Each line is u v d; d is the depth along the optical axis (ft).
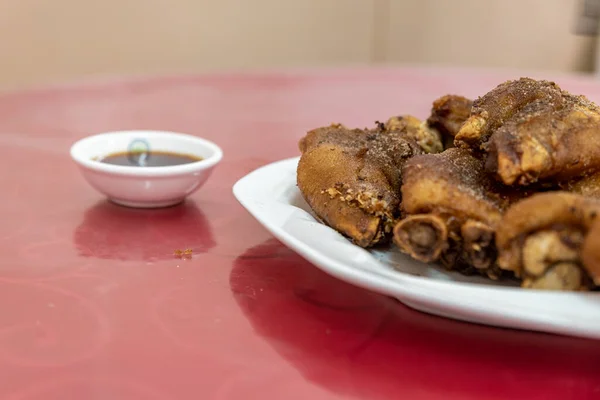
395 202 1.11
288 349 0.90
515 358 0.91
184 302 1.01
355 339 0.93
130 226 1.30
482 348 0.92
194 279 1.08
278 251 1.20
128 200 1.38
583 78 2.96
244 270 1.12
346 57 4.82
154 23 4.19
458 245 1.01
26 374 0.83
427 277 1.03
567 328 0.85
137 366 0.85
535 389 0.85
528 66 4.91
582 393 0.84
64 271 1.09
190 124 2.11
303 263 1.16
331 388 0.83
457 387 0.84
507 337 0.95
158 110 2.29
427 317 0.99
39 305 0.98
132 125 2.06
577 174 1.03
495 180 1.04
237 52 4.48
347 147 1.21
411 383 0.84
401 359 0.89
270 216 1.11
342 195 1.11
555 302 0.88
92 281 1.06
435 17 4.83
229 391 0.81
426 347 0.92
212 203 1.44
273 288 1.06
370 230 1.07
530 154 0.99
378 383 0.84
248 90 2.68
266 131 2.05
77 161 1.38
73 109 2.24
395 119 1.38
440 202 0.99
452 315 0.97
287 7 4.54
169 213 1.38
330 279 1.10
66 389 0.81
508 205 1.00
